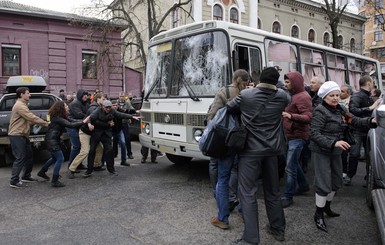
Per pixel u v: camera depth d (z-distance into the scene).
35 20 19.72
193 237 4.38
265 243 4.21
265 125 4.04
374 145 4.81
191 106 6.54
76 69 21.11
